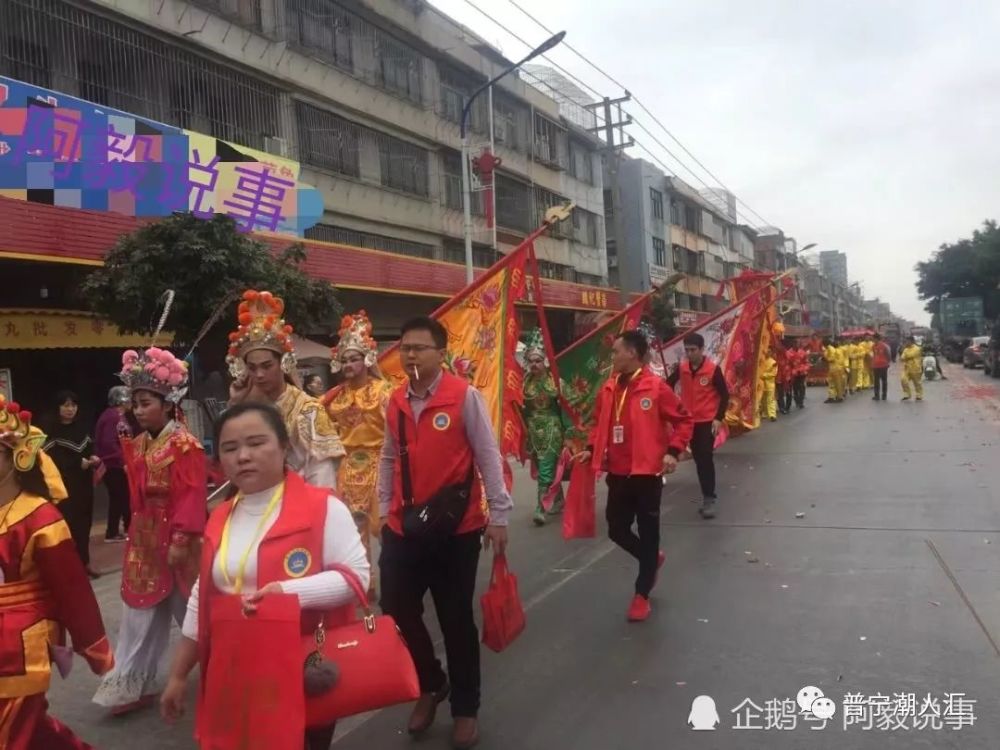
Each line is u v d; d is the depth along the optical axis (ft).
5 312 34.63
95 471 24.57
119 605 20.45
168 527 13.78
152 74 47.70
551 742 11.79
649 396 17.19
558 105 110.01
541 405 28.68
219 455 8.63
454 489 11.68
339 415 18.24
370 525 17.97
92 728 13.21
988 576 18.33
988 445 39.17
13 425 9.15
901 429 48.57
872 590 17.80
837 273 449.06
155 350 13.76
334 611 8.79
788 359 66.03
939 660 13.85
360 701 8.02
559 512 29.27
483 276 19.92
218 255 29.07
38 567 9.25
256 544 8.24
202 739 7.67
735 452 42.50
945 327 190.60
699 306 170.91
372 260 58.90
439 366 11.89
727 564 20.68
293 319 32.86
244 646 7.58
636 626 16.44
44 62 41.29
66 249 35.47
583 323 98.89
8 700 8.85
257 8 56.59
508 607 12.66
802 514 26.00
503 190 93.81
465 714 11.86
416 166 75.87
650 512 17.13
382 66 71.51
